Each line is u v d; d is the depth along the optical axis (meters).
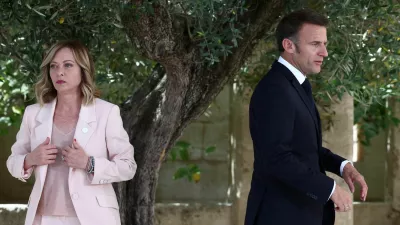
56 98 3.84
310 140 3.65
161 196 7.50
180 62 4.11
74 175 3.67
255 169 3.75
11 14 4.00
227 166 7.51
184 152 7.13
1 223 6.14
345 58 4.47
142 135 4.42
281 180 3.49
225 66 4.32
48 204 3.69
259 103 3.59
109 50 4.82
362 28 4.48
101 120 3.79
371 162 7.88
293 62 3.74
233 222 6.51
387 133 7.13
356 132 7.64
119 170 3.73
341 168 3.96
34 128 3.80
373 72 4.98
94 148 3.75
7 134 7.32
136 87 5.53
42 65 3.76
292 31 3.70
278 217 3.63
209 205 6.52
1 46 4.25
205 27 4.12
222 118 7.51
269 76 3.69
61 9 3.89
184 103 4.35
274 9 4.25
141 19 3.81
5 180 7.39
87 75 3.78
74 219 3.69
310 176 3.43
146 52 3.96
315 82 4.87
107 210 3.74
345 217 5.87
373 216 7.01
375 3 4.29
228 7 4.06
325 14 4.48
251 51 4.47
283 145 3.47
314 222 3.68
